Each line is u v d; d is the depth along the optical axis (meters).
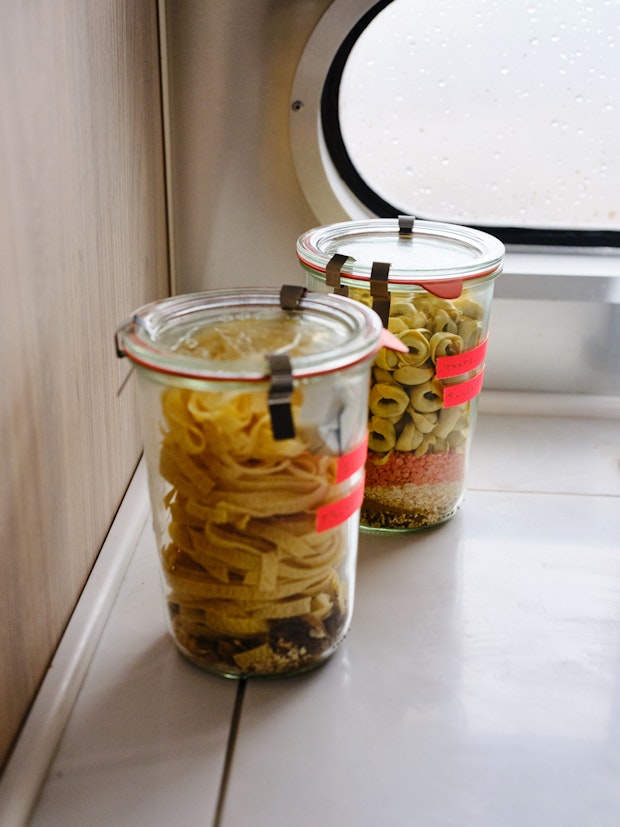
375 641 0.69
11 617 0.56
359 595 0.74
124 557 0.77
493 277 0.73
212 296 0.66
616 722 0.62
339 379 0.57
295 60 0.92
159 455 0.61
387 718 0.62
